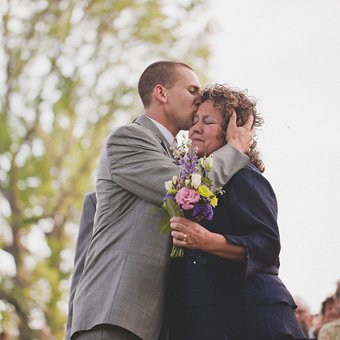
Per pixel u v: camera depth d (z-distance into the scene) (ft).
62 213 65.67
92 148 65.62
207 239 17.48
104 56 65.67
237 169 18.33
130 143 18.95
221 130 18.99
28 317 60.95
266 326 17.57
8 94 65.46
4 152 65.00
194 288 17.85
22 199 65.21
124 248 18.31
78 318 18.24
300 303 28.32
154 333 18.03
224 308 17.69
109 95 65.26
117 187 18.85
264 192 18.31
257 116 19.44
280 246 18.07
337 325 25.63
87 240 21.03
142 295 18.04
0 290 61.00
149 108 19.94
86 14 66.03
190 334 17.75
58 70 65.26
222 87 19.24
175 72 19.94
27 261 64.90
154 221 18.40
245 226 17.95
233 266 17.88
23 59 65.62
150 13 65.87
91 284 18.38
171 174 18.44
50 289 63.16
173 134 19.97
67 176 66.13
